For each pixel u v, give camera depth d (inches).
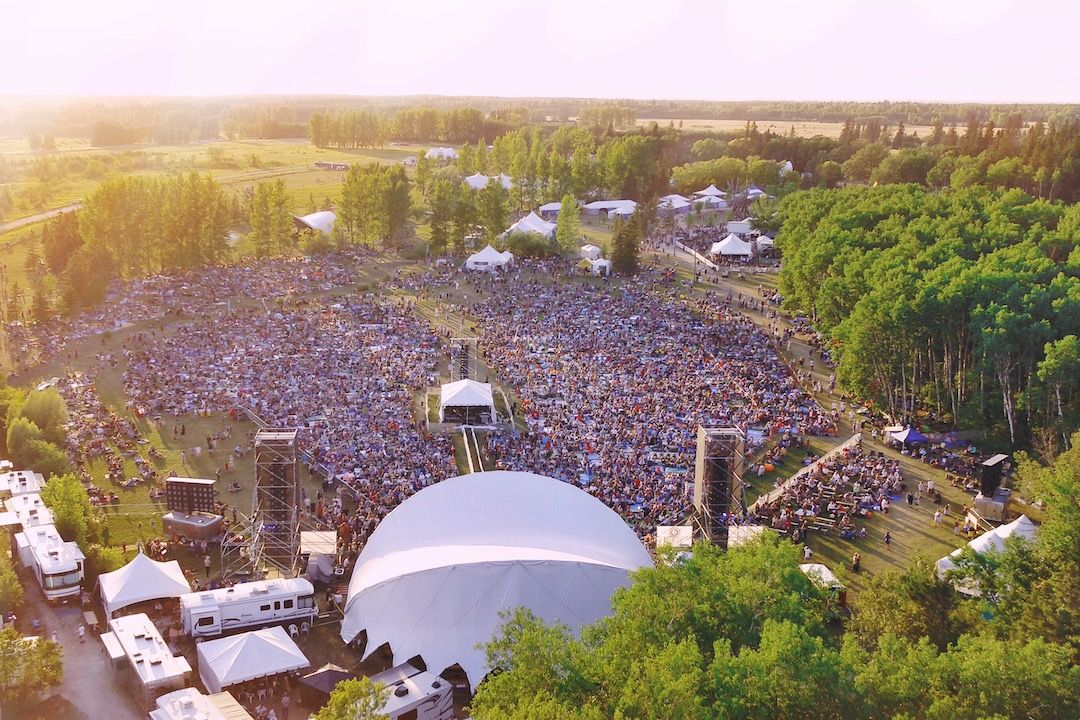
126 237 6028.5
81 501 2618.1
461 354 4082.2
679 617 1728.6
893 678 1491.1
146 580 2215.8
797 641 1515.7
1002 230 5733.3
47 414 3270.2
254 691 1941.4
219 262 6525.6
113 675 1964.8
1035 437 3528.5
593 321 5118.1
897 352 3919.8
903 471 3312.0
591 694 1485.0
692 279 6328.7
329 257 6884.8
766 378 4188.0
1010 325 3612.2
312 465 3102.9
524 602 2082.9
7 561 2292.1
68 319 4968.0
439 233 7096.5
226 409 3661.4
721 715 1353.3
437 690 1908.2
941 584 2023.9
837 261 4985.2
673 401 3841.0
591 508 2465.6
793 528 2778.1
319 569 2470.5
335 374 4121.6
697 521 2539.4
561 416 3654.0
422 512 2406.5
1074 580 1974.7
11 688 1780.3
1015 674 1515.7
